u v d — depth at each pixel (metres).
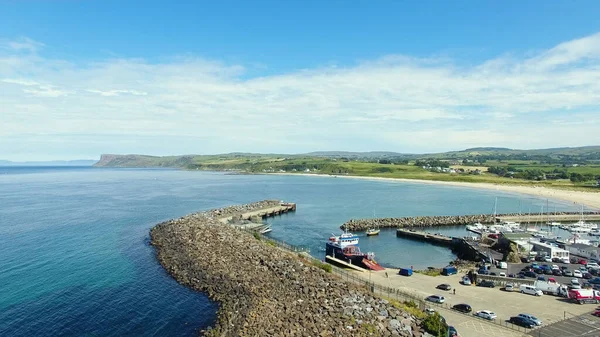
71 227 126.56
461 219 165.88
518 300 68.00
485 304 65.88
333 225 156.25
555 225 164.62
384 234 142.75
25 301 65.81
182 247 95.88
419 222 160.25
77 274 79.38
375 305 60.44
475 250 107.19
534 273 83.94
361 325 53.09
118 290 70.75
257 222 153.12
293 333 50.72
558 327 55.94
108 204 186.88
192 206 189.12
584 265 95.25
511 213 189.50
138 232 119.81
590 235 140.00
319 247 119.25
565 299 68.75
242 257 85.62
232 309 60.00
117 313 61.34
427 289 74.81
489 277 78.00
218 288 69.56
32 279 76.38
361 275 85.62
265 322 54.06
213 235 104.81
